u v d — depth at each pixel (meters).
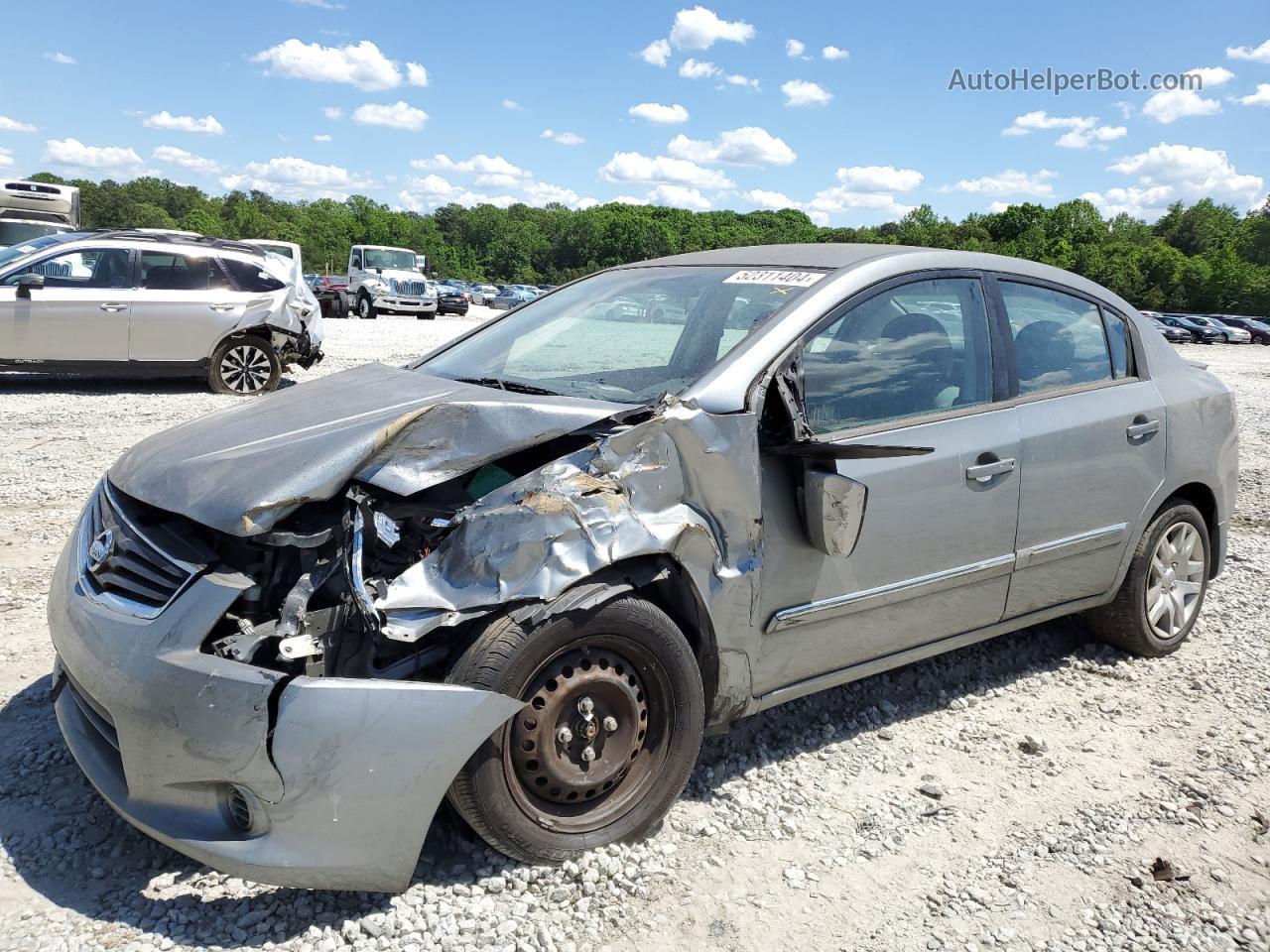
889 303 3.55
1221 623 5.09
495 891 2.69
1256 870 2.99
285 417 3.10
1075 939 2.64
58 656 2.96
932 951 2.57
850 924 2.67
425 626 2.47
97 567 2.76
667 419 2.88
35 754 3.33
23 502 6.54
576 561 2.65
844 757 3.57
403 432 2.77
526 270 174.62
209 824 2.47
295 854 2.39
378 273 33.97
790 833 3.07
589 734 2.77
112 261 11.61
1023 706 4.05
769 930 2.62
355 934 2.49
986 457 3.62
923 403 3.56
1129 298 100.00
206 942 2.46
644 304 3.79
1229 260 96.00
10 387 11.93
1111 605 4.43
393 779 2.43
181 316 11.80
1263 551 6.51
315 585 2.56
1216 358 35.81
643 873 2.81
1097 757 3.64
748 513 2.99
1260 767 3.59
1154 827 3.19
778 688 3.24
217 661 2.44
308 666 2.48
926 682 4.23
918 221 172.75
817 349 3.31
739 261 3.91
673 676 2.88
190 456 2.89
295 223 147.12
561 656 2.71
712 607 2.94
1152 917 2.74
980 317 3.83
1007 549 3.76
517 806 2.69
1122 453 4.15
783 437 3.12
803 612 3.17
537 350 3.78
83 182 155.75
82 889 2.65
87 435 8.90
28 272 11.20
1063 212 145.62
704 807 3.19
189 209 167.38
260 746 2.36
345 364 16.55
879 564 3.36
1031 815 3.24
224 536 2.68
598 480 2.78
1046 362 4.02
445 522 2.70
